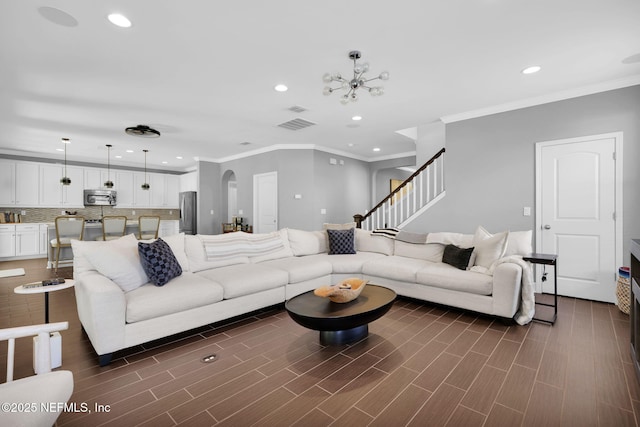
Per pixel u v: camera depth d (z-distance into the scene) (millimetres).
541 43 2631
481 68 3090
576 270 3666
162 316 2414
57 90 3545
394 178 9414
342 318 2158
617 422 1538
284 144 6496
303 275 3535
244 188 7418
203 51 2734
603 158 3479
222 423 1553
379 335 2646
